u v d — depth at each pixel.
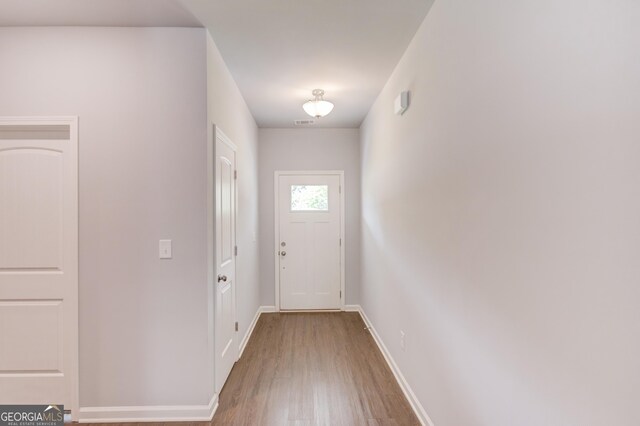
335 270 4.61
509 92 1.19
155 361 2.13
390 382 2.62
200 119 2.16
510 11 1.18
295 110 3.82
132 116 2.14
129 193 2.13
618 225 0.77
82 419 2.11
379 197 3.34
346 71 2.82
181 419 2.12
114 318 2.13
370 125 3.78
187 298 2.14
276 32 2.21
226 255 2.64
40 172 2.16
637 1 0.72
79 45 2.13
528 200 1.09
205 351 2.14
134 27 2.15
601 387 0.83
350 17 2.05
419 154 2.16
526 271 1.11
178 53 2.16
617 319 0.78
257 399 2.36
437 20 1.86
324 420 2.12
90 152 2.12
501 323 1.25
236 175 3.03
